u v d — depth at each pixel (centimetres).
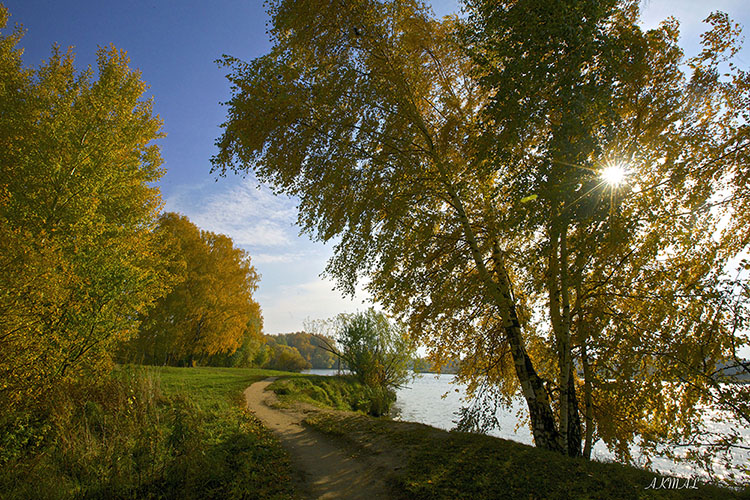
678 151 659
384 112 864
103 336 988
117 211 1300
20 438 682
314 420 1216
